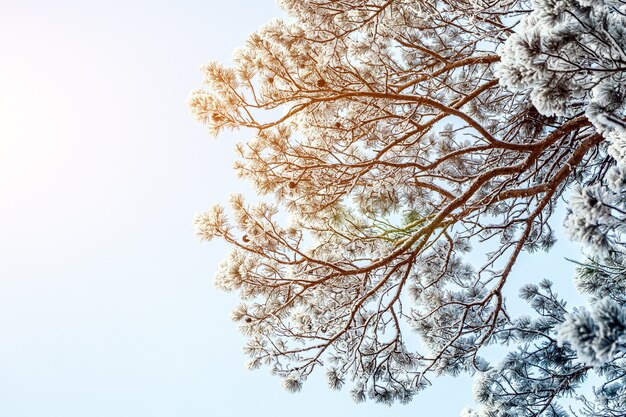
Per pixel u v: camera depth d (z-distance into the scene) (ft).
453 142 21.76
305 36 14.99
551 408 17.29
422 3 16.80
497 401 17.02
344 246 18.38
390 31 18.72
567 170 14.23
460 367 18.42
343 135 17.07
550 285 19.71
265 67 15.11
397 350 17.34
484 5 14.89
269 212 16.55
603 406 17.34
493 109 21.15
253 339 16.85
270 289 16.17
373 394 17.61
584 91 7.96
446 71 18.80
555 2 7.43
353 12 15.14
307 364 16.47
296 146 16.61
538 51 7.47
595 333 5.21
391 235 17.97
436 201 20.27
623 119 7.41
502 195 14.96
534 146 14.39
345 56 16.40
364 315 18.99
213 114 14.79
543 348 18.12
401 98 14.21
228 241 16.08
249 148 16.48
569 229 6.67
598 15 7.33
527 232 16.01
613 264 16.10
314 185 16.81
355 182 15.48
